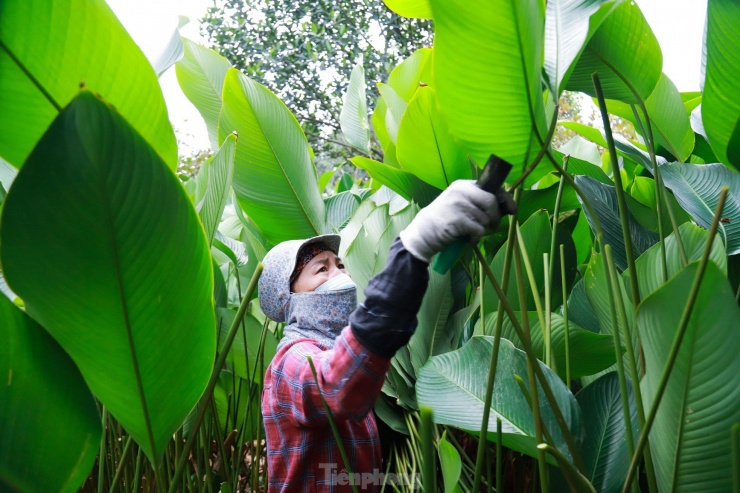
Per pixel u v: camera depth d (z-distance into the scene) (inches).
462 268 60.4
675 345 25.3
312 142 267.4
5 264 24.0
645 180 56.6
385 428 58.8
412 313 36.8
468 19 24.9
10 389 26.6
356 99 76.2
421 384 40.2
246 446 71.0
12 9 24.2
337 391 39.0
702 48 34.9
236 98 59.2
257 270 33.5
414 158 49.4
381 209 62.0
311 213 65.2
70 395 27.9
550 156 31.0
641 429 30.5
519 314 46.1
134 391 28.7
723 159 33.2
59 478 28.6
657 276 39.2
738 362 25.3
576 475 28.8
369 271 56.8
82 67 26.0
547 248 50.4
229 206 102.7
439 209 30.8
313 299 50.3
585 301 49.8
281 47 264.2
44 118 27.0
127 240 24.3
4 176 46.8
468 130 28.6
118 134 22.4
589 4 30.1
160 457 31.4
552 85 29.3
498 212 30.0
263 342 59.7
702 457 27.1
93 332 26.5
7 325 26.1
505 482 51.9
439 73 26.7
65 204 23.0
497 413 36.6
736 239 43.7
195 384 29.8
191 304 27.2
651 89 38.9
